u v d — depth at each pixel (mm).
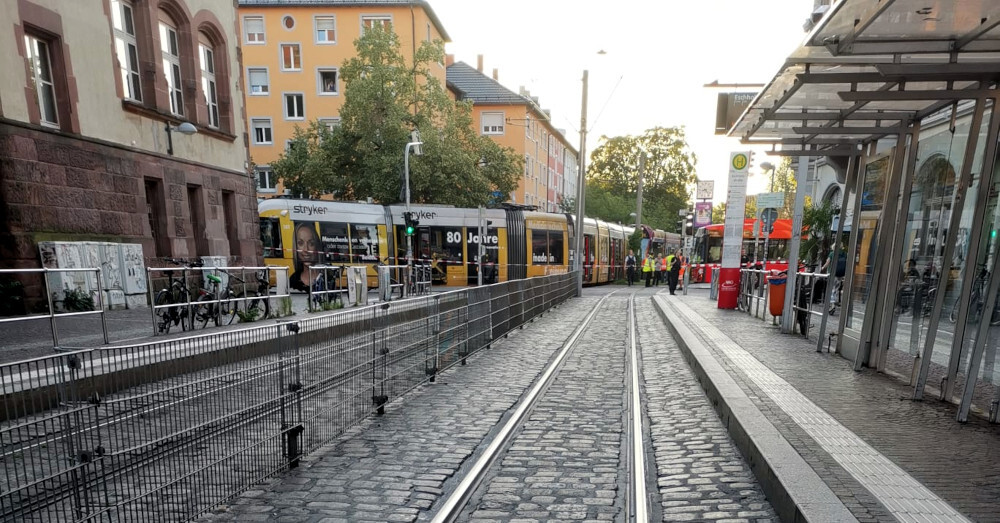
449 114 29922
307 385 4547
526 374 7852
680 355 9188
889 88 5402
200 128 16234
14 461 2486
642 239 39250
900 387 5973
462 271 24172
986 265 5680
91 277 7895
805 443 4156
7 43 10633
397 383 6336
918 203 6613
